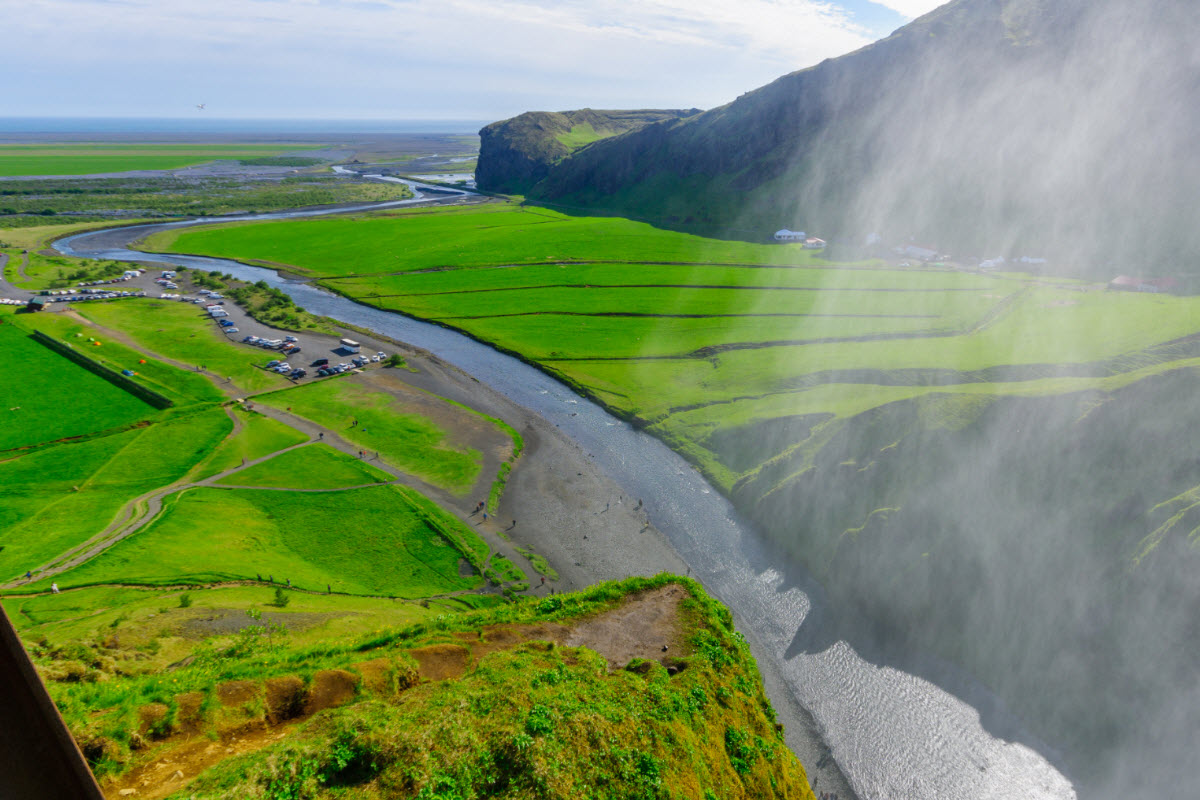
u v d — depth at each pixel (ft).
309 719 86.07
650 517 256.11
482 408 344.69
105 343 401.70
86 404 323.98
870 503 234.79
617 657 120.67
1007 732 177.37
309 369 380.99
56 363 371.35
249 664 102.17
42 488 245.04
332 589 192.13
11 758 25.59
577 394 368.07
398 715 84.33
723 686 116.06
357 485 257.34
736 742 106.11
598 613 133.39
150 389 337.31
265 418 312.50
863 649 199.31
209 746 80.79
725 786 97.09
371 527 231.71
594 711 92.63
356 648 112.47
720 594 216.33
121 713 80.12
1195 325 314.96
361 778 74.64
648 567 225.15
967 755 168.76
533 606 134.31
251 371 371.35
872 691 184.44
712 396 347.36
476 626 123.44
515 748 81.56
